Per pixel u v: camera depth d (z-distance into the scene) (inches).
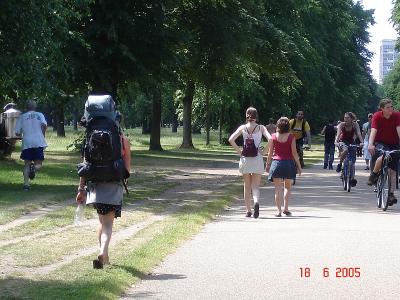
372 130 613.6
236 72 1280.8
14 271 327.0
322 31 2191.2
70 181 811.4
